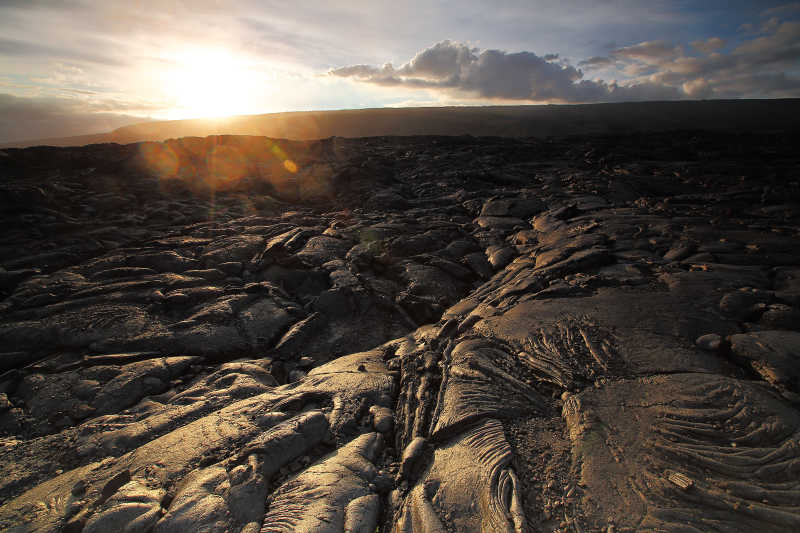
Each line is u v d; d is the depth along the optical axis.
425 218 12.72
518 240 10.20
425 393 4.36
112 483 3.33
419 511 2.94
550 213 11.91
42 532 2.95
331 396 4.46
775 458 2.93
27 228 10.98
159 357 5.89
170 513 2.90
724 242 8.16
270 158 22.69
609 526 2.66
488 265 9.07
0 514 3.17
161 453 3.65
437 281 8.17
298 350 6.42
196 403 4.65
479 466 3.23
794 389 3.67
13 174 16.44
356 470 3.38
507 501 2.88
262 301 7.50
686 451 3.11
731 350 4.34
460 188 16.70
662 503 2.76
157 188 15.89
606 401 3.78
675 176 15.95
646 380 4.02
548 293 6.42
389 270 8.83
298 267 8.94
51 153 18.41
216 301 7.39
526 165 20.17
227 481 3.19
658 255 7.95
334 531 2.77
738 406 3.44
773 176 14.17
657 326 4.98
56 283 7.90
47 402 4.90
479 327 5.59
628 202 12.86
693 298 5.71
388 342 6.42
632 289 6.21
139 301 7.22
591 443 3.33
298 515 2.89
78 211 13.04
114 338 6.18
